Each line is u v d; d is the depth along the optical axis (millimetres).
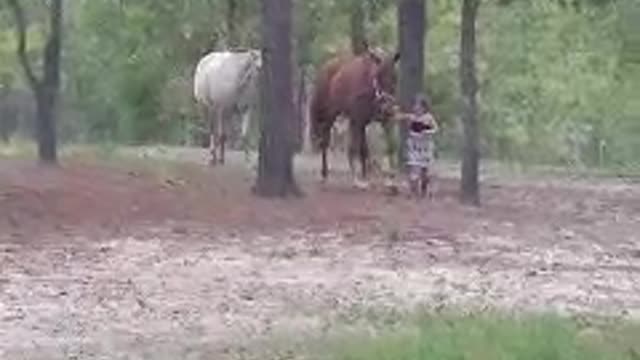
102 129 50812
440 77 46688
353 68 28344
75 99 50750
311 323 13875
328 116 29109
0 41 39656
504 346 11234
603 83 49812
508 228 23031
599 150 52500
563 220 24656
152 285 16391
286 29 25531
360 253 19547
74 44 49750
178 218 22438
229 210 23312
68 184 24344
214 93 32031
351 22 40062
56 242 19844
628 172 39688
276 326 13664
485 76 49438
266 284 16609
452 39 46594
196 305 15031
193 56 47375
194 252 19266
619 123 52656
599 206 27594
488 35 49031
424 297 15781
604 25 43938
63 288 16062
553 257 19609
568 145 52625
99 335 13242
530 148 52031
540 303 15422
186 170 28359
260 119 25453
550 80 50125
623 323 13438
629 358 11070
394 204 25297
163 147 41031
